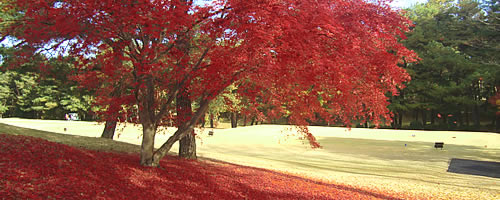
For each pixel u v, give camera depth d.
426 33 45.56
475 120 45.16
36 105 51.38
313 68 6.23
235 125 52.22
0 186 4.77
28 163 6.03
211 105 18.70
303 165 16.34
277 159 18.31
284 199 7.74
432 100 45.09
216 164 12.13
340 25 6.29
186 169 9.48
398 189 10.91
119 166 7.64
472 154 20.78
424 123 48.09
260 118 11.26
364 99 7.59
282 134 32.12
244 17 5.81
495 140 27.92
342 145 25.30
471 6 42.31
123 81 8.66
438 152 21.69
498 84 39.16
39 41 6.42
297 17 6.00
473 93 43.12
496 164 17.06
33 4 5.94
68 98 46.62
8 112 57.97
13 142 7.16
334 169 15.43
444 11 48.22
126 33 6.70
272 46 6.29
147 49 6.58
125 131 30.89
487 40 36.00
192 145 12.92
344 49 6.13
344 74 6.42
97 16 5.74
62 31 5.79
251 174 10.66
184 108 10.88
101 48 6.68
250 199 7.31
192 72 7.36
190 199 6.52
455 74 43.44
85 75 8.31
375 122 7.89
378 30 6.75
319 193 8.98
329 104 8.57
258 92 8.01
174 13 6.06
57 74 11.68
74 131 29.48
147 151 8.41
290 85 8.14
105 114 8.73
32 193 4.85
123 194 5.86
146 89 8.13
